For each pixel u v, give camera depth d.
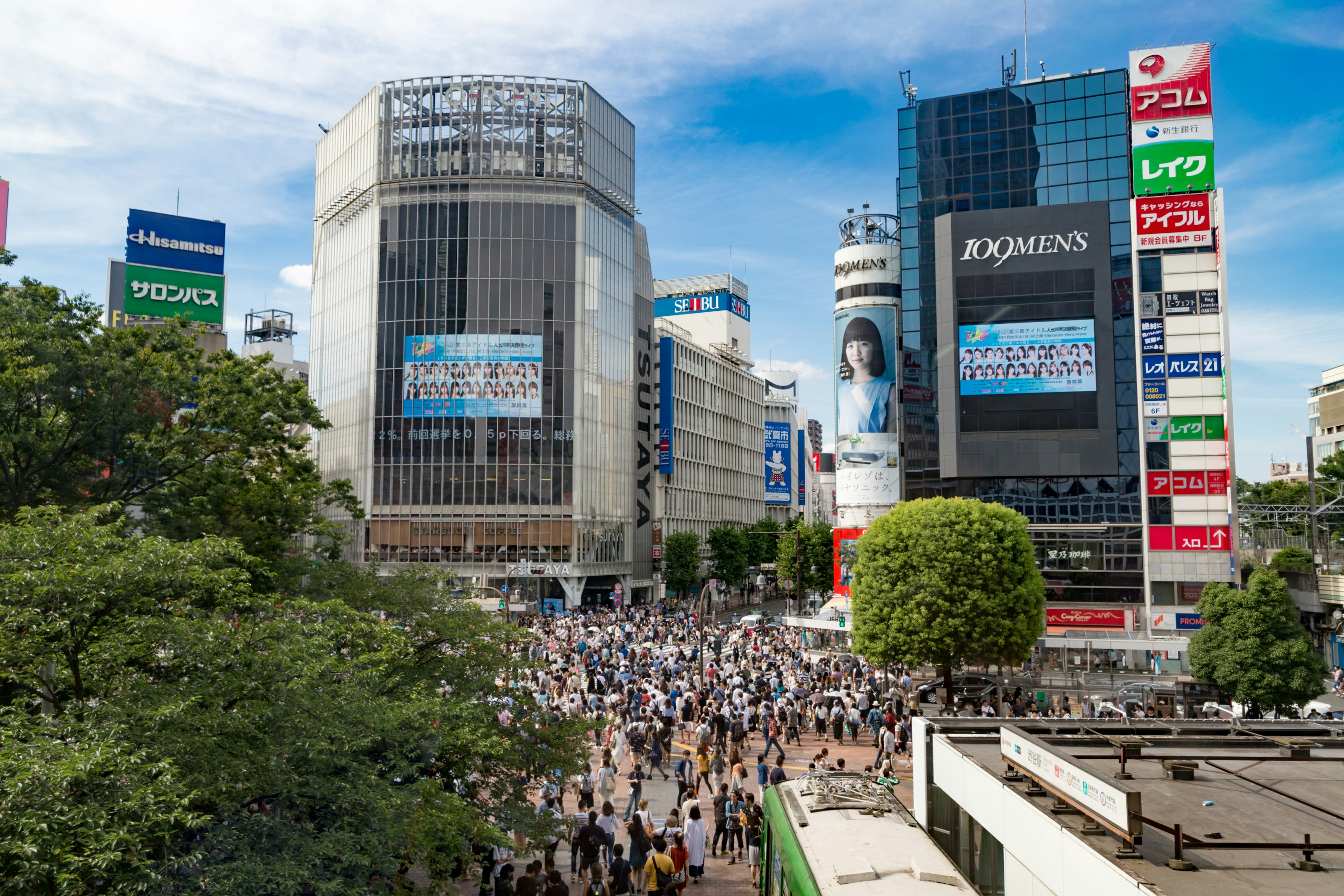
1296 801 8.93
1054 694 42.56
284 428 31.61
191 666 12.00
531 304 94.69
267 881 9.47
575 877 19.06
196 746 10.41
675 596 114.25
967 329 65.88
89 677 11.92
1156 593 60.81
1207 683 36.59
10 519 21.72
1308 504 69.56
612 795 24.64
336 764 11.68
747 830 18.84
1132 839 7.51
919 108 70.25
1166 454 61.22
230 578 13.20
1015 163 67.44
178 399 25.89
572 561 93.19
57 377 22.50
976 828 11.59
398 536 92.69
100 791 9.14
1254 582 34.81
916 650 40.44
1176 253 61.78
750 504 152.62
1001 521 42.03
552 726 18.17
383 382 94.44
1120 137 65.38
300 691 11.73
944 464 65.81
